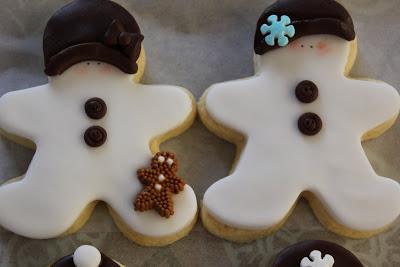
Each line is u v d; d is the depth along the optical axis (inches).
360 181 12.0
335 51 12.5
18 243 12.1
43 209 11.8
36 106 12.2
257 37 12.5
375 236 12.2
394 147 12.8
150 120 12.3
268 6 13.2
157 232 11.8
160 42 13.4
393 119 12.5
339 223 11.9
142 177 11.8
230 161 12.7
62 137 12.1
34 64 13.3
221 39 13.5
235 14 13.6
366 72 13.3
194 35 13.5
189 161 12.7
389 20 13.7
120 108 12.2
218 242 12.1
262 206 11.8
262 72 12.5
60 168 11.9
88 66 12.3
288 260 11.4
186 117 12.4
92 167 12.0
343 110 12.2
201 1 13.6
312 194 12.1
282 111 12.2
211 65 13.3
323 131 12.1
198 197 12.4
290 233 12.2
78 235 12.1
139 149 12.1
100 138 11.9
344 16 12.5
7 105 12.3
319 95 12.3
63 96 12.2
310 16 12.4
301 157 12.0
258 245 12.1
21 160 12.6
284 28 12.2
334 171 12.0
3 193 11.9
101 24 12.2
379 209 11.9
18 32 13.4
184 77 13.2
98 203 12.3
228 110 12.3
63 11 12.3
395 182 12.1
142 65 12.8
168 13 13.6
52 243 12.1
